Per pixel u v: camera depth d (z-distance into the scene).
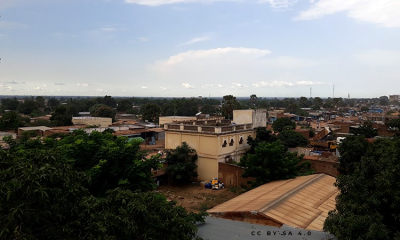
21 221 6.27
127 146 17.84
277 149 24.11
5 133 49.44
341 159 26.14
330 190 18.50
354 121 74.56
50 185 6.84
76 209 7.58
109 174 17.48
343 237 8.66
